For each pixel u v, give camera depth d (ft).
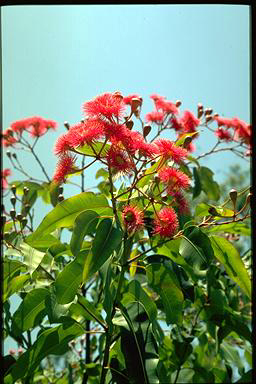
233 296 10.91
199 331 10.92
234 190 7.66
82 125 7.14
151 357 7.23
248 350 11.30
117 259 8.10
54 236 9.11
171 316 7.92
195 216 8.98
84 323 10.44
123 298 8.00
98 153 7.35
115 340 7.95
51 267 8.21
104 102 7.02
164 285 8.05
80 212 7.39
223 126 10.96
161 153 7.18
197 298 9.93
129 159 7.00
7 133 11.11
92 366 9.50
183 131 10.14
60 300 7.02
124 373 7.71
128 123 7.19
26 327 7.91
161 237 7.55
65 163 7.07
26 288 9.53
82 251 7.16
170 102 10.14
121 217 7.13
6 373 7.86
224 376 11.25
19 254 8.29
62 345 7.96
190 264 7.32
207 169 11.63
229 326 9.87
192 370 10.87
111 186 6.97
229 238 11.62
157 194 7.73
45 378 11.12
